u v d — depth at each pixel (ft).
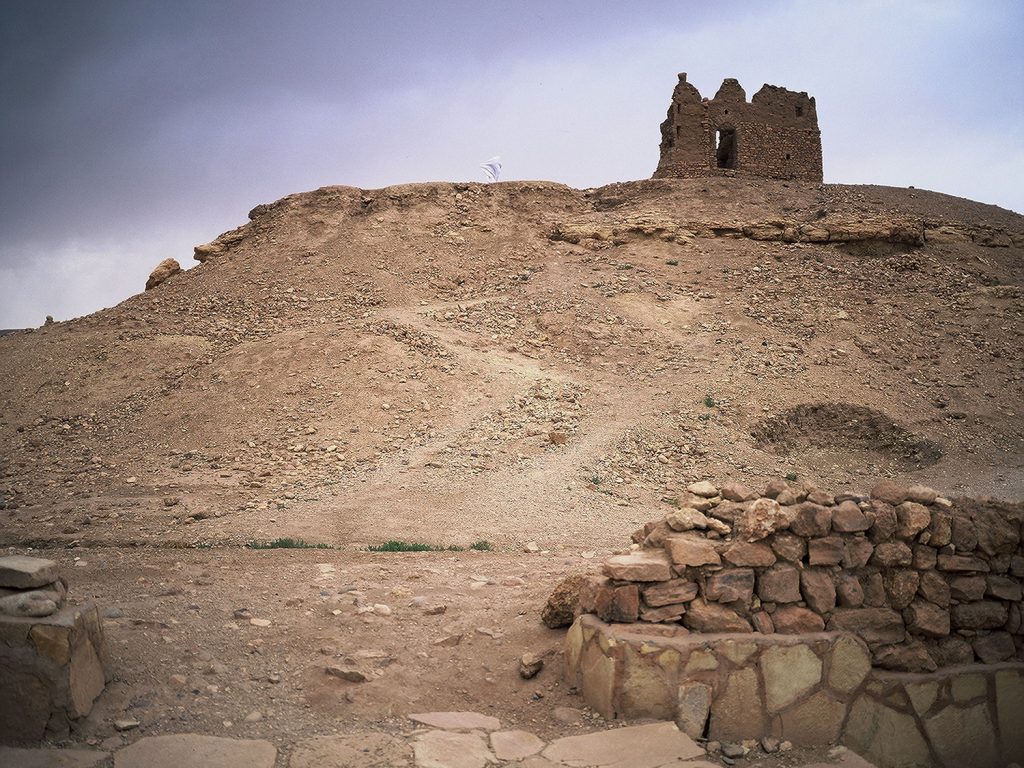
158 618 25.30
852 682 21.13
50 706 17.87
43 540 44.80
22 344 107.65
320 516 52.08
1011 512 23.26
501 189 139.44
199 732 18.70
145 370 94.02
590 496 59.31
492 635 24.72
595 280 111.24
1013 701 22.36
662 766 17.94
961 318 106.11
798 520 21.91
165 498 57.21
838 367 91.91
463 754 18.30
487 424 74.18
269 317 105.50
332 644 23.89
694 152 145.07
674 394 82.79
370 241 125.49
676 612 21.09
